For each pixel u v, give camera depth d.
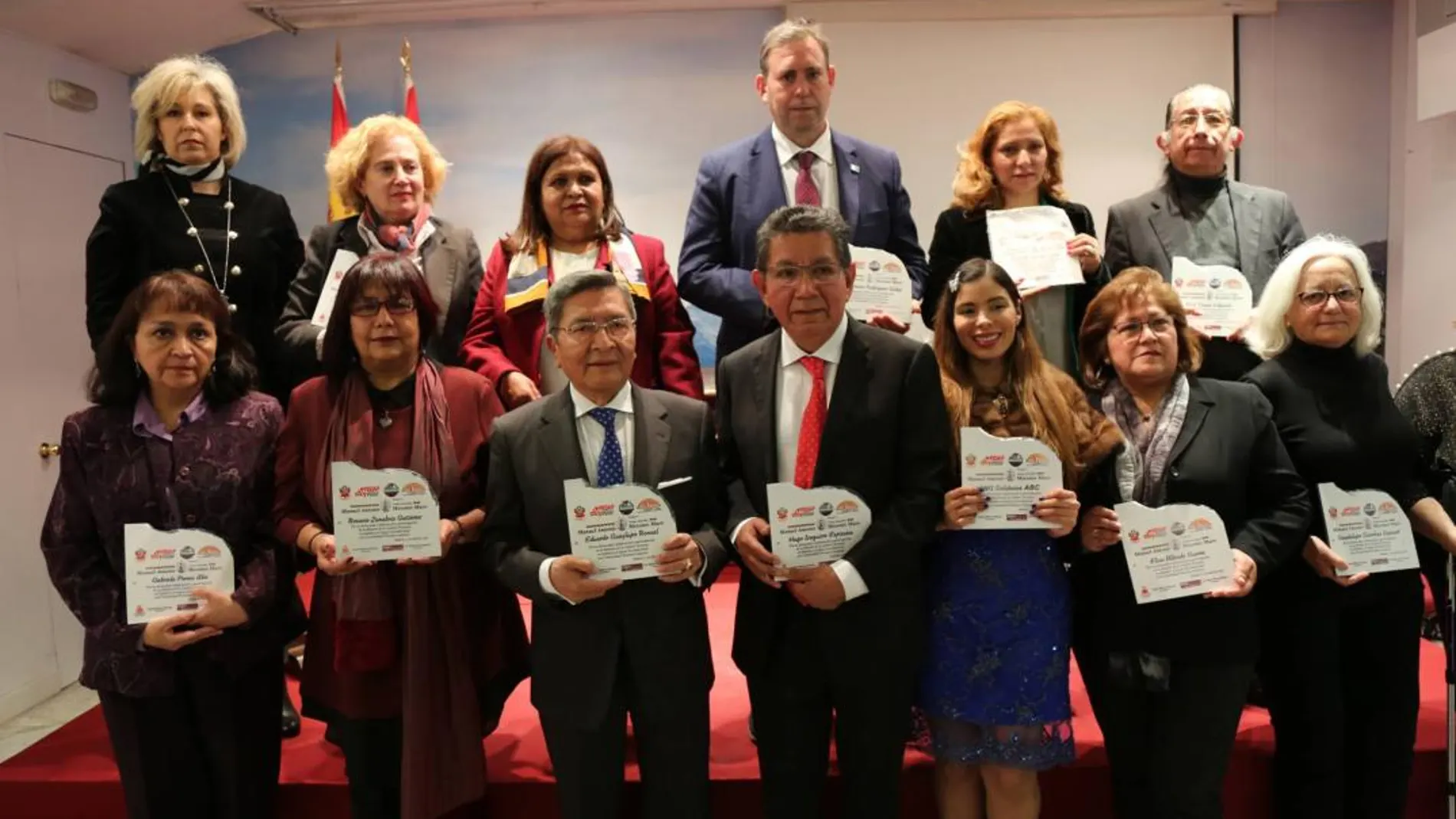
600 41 4.84
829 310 1.96
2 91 3.68
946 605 2.09
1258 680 2.70
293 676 3.11
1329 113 4.75
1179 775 2.07
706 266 2.68
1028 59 4.75
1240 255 2.70
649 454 2.03
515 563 2.00
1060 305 2.63
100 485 2.11
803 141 2.70
